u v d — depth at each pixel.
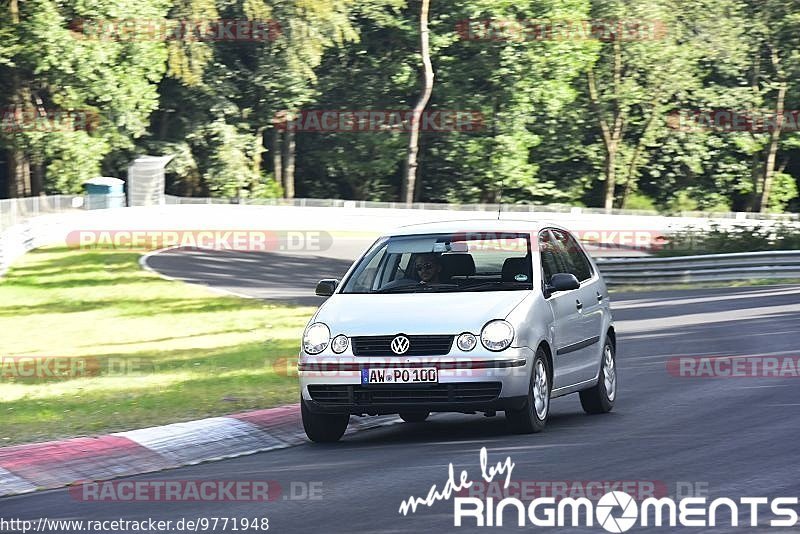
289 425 32.00
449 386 28.02
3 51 162.25
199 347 57.09
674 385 40.38
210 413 34.78
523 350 28.62
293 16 195.75
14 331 67.19
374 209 166.88
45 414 35.34
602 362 34.50
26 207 116.31
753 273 94.12
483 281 31.08
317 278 99.31
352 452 28.02
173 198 165.62
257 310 75.75
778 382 39.94
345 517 20.59
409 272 31.42
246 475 25.23
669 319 65.94
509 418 29.28
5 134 169.88
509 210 173.00
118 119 180.88
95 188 166.75
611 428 30.61
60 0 167.25
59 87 173.62
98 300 82.88
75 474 26.16
